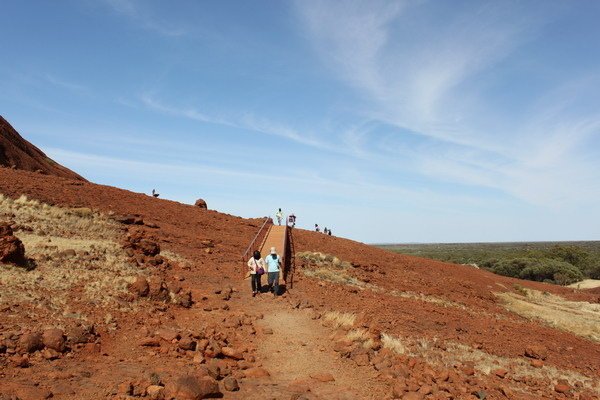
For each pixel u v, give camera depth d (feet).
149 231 72.90
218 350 30.58
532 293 130.72
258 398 23.82
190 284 50.78
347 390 26.99
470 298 93.09
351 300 57.00
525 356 47.65
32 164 148.15
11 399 18.43
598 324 91.71
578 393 36.50
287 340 37.01
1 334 25.72
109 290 38.68
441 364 37.14
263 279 59.57
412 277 97.04
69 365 24.44
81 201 81.25
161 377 24.25
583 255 268.41
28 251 45.96
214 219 101.76
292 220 121.49
